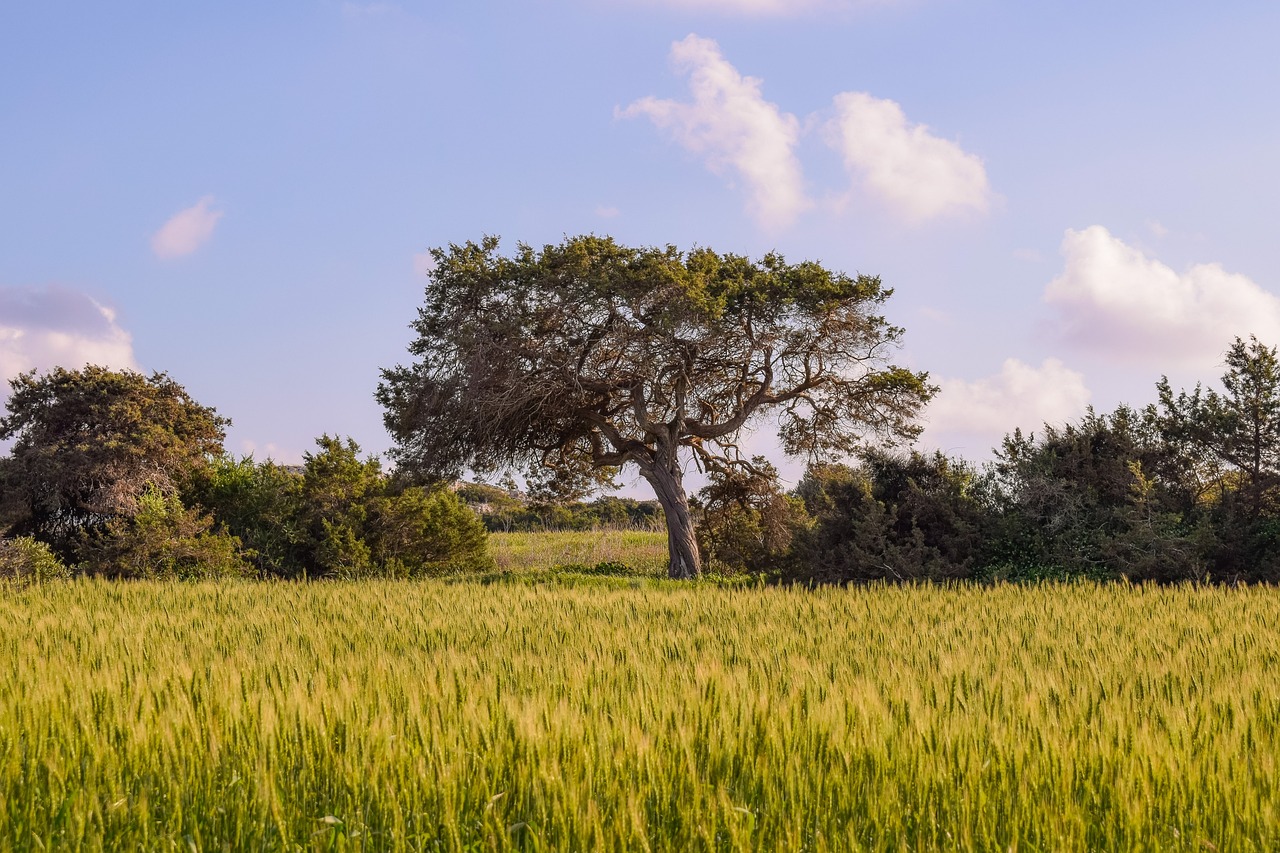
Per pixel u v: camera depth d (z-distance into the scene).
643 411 25.91
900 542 20.33
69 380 29.66
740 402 27.55
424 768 3.86
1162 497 19.14
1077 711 4.76
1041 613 10.27
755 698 4.92
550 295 24.53
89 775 3.78
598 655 6.88
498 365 24.25
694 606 11.72
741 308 25.42
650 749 3.92
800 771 3.77
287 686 5.32
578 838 3.34
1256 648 7.45
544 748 3.96
